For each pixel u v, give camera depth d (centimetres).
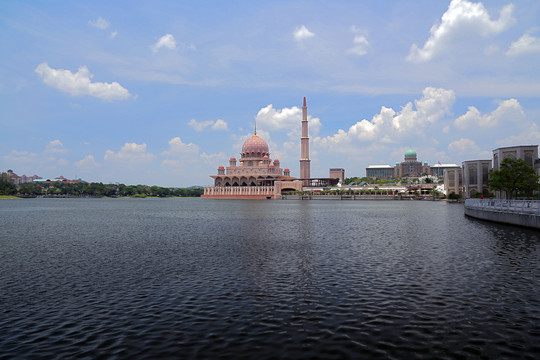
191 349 1573
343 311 1991
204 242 4491
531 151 14300
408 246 4084
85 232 5725
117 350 1568
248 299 2195
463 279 2609
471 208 8288
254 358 1497
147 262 3253
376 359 1488
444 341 1638
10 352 1550
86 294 2309
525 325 1798
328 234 5256
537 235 4834
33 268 3031
